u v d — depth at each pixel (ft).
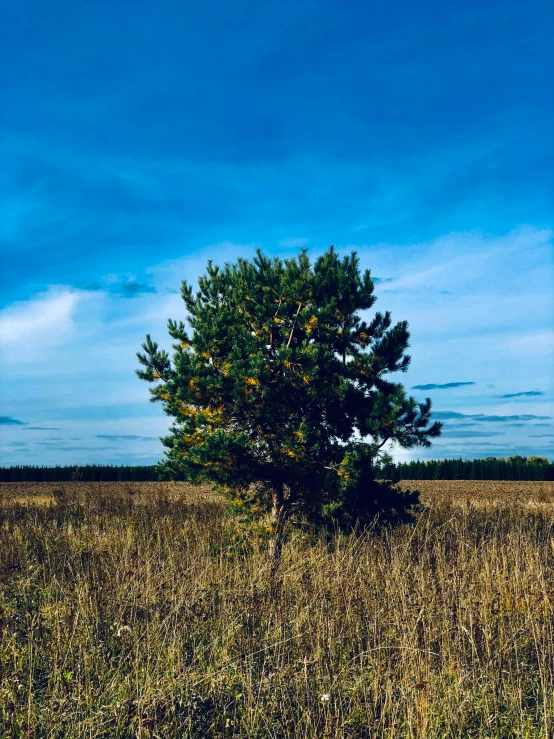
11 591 24.79
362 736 15.29
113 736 14.65
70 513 59.77
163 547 37.37
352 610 21.56
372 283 41.06
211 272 43.55
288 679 17.13
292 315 40.34
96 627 20.52
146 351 40.78
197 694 16.43
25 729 15.01
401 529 40.24
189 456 38.70
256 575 27.02
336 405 38.96
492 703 16.08
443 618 20.58
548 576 26.35
